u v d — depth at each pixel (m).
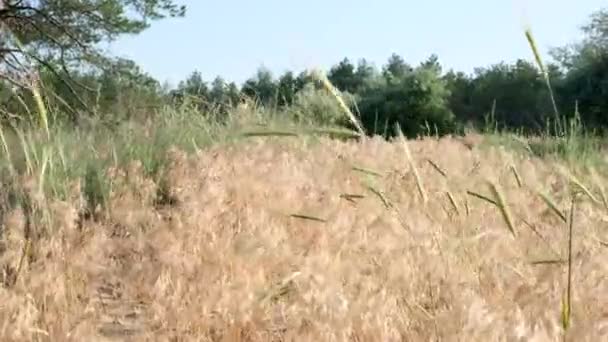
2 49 9.79
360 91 46.62
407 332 2.62
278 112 8.49
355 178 5.83
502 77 49.53
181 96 9.66
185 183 5.71
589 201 4.58
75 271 3.42
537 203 4.76
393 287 3.11
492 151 7.50
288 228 4.21
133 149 7.08
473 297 2.71
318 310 2.72
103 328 2.97
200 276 3.16
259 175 5.57
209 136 8.15
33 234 3.96
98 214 4.73
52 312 2.92
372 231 4.00
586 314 2.78
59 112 9.31
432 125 37.94
